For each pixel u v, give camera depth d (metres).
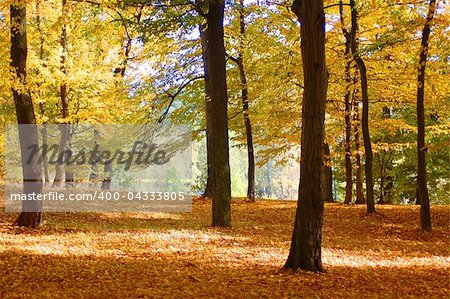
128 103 22.34
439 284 9.55
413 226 17.91
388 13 17.61
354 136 24.34
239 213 21.00
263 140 25.27
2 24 15.16
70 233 13.70
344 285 9.05
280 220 19.44
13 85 12.93
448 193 31.03
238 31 23.09
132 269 9.80
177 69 22.66
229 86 24.23
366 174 19.95
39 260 10.09
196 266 10.39
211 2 14.73
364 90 19.41
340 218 19.66
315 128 9.81
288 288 8.58
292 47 21.55
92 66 21.81
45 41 20.72
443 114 24.05
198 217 18.89
